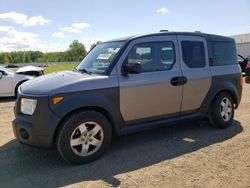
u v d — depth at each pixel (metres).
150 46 5.30
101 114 4.71
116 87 4.83
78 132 4.53
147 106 5.20
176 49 5.61
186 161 4.62
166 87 5.36
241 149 5.07
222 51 6.34
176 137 5.80
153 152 5.04
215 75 6.05
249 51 36.31
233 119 7.05
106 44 5.62
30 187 3.91
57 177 4.18
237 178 4.01
